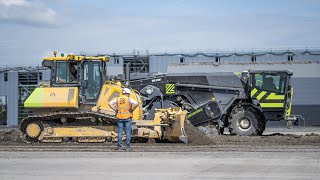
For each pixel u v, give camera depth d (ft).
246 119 79.61
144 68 160.76
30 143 57.26
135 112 60.34
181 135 57.00
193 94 81.00
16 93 174.50
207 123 79.10
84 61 60.29
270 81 80.94
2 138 64.90
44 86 61.87
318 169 37.88
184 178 34.37
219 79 81.15
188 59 164.35
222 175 35.45
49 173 36.50
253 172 36.60
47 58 60.54
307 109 148.46
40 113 59.31
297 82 148.25
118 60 157.69
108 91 59.82
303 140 64.44
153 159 43.14
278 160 42.52
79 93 59.77
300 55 164.04
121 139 50.93
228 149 50.57
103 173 36.37
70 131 57.77
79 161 42.14
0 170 37.78
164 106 79.66
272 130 113.50
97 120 57.82
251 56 164.45
